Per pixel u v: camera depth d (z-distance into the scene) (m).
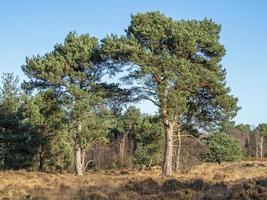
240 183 19.89
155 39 33.34
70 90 36.41
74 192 19.88
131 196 17.89
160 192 18.91
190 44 33.38
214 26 37.72
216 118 36.94
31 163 47.97
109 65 37.00
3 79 52.03
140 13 35.53
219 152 66.31
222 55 36.16
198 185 20.23
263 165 43.59
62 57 38.28
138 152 61.00
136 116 66.44
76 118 37.72
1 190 22.17
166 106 32.94
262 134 113.94
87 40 40.28
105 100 37.22
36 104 47.19
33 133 46.81
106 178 30.45
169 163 35.12
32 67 38.09
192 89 34.69
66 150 48.91
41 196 18.84
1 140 47.16
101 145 67.81
